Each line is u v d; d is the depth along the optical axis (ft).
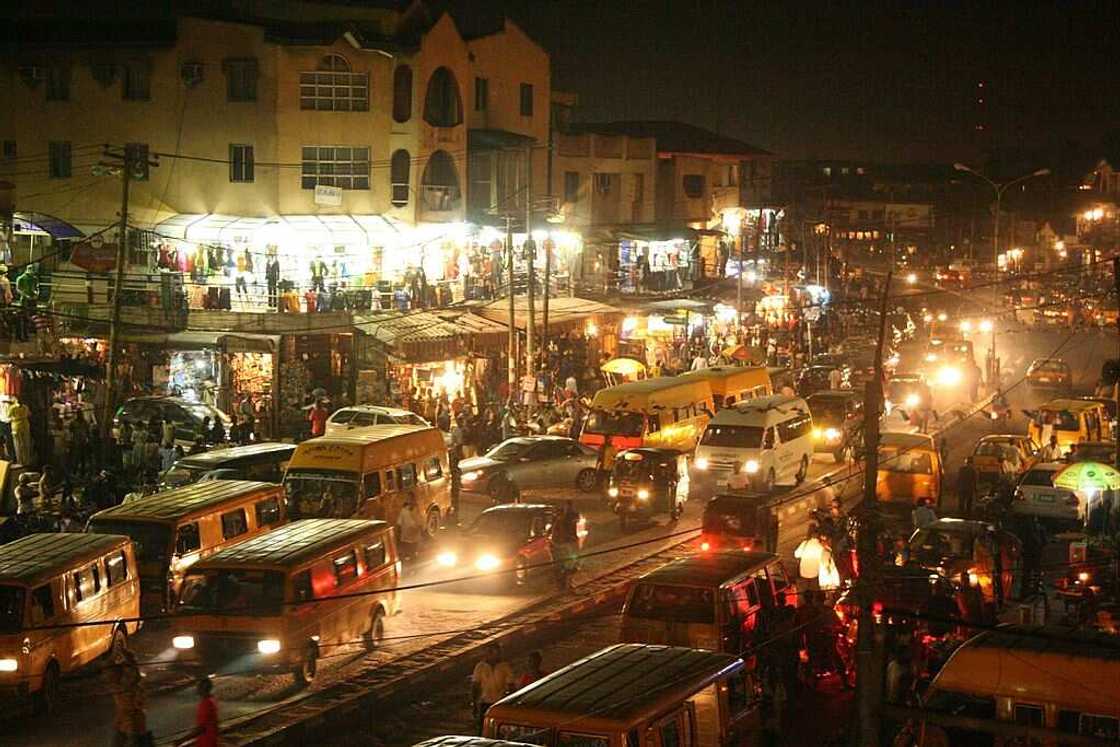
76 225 174.19
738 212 269.64
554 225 202.90
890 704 41.93
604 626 88.22
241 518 89.56
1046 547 105.19
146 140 174.40
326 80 175.73
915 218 433.07
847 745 62.44
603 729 47.96
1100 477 98.07
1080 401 155.02
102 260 143.64
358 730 67.72
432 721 69.87
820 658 74.90
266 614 71.20
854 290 291.17
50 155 174.91
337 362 155.22
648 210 243.81
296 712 67.82
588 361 185.98
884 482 123.44
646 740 48.70
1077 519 110.42
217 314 149.38
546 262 161.17
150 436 119.75
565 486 128.26
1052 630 55.72
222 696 72.18
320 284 161.27
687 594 68.69
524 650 82.89
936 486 122.62
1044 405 155.02
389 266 176.04
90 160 174.19
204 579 72.90
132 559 78.95
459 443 135.23
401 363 150.30
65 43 171.83
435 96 187.11
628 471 115.24
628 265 229.04
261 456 108.78
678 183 255.91
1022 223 423.23
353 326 153.07
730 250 262.88
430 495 109.09
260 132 174.09
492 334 162.81
